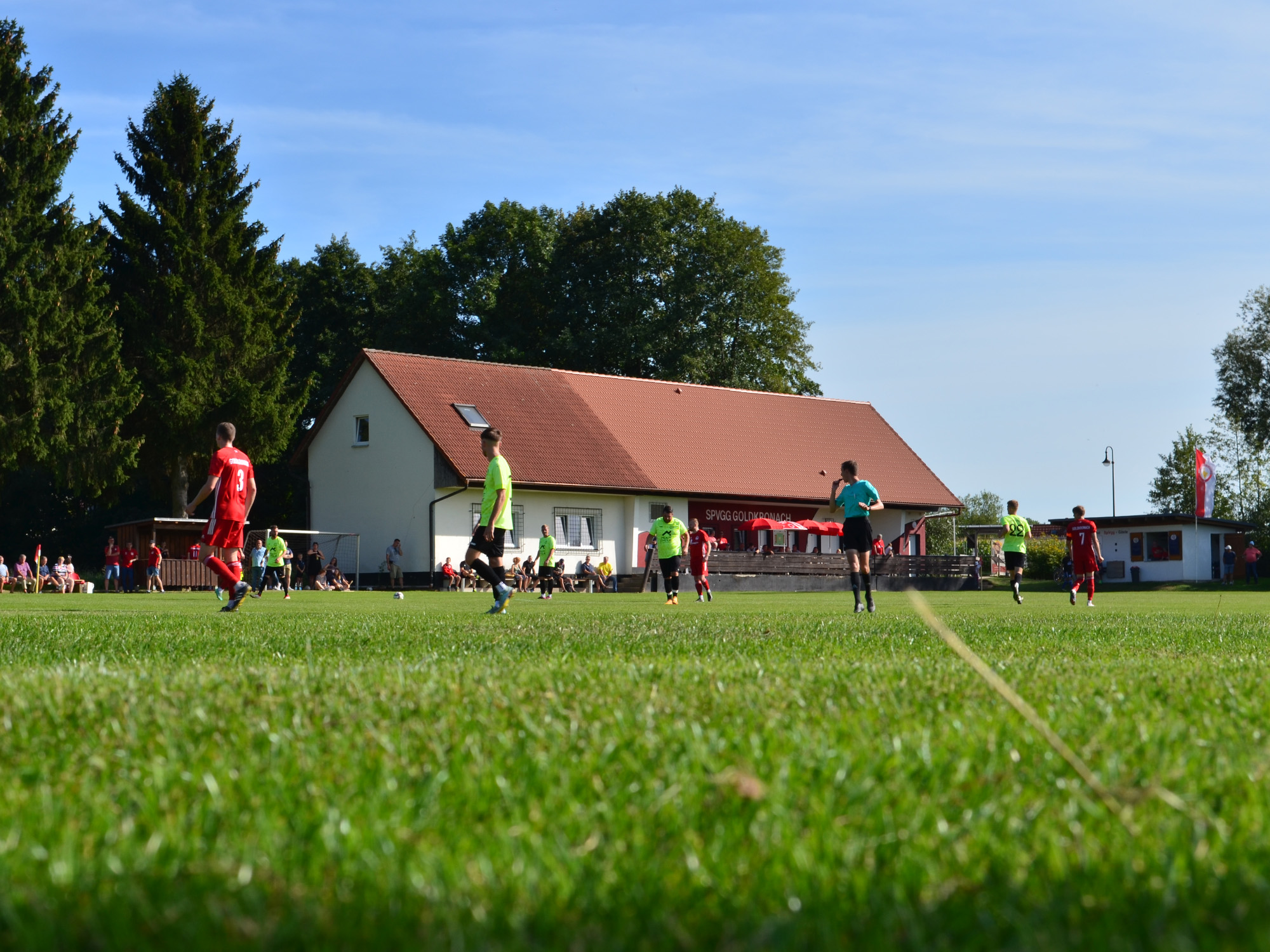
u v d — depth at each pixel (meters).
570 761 3.22
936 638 9.05
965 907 1.96
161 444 50.50
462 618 13.30
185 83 49.94
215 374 49.00
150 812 2.55
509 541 48.12
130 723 3.80
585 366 62.78
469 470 46.28
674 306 61.53
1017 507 25.98
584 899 1.99
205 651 7.54
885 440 60.34
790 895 2.01
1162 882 2.07
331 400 50.09
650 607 20.98
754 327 63.56
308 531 48.59
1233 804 2.74
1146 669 6.21
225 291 48.72
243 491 15.66
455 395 49.69
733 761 3.22
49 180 44.88
